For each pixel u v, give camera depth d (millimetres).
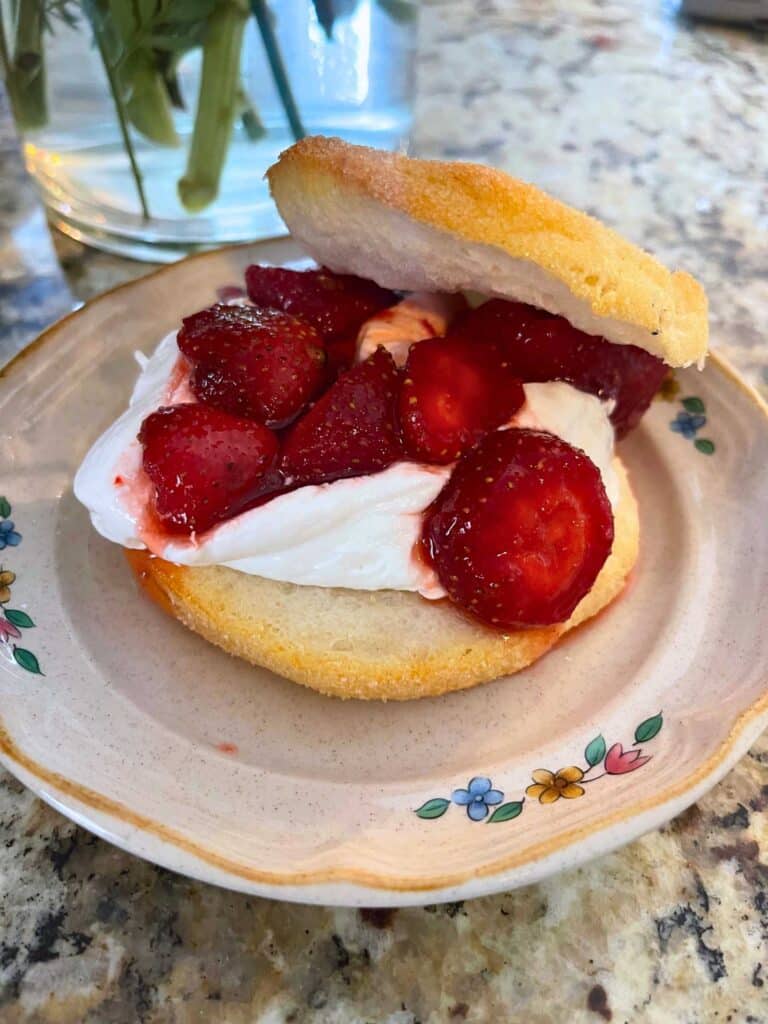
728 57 409
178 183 255
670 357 172
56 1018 134
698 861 155
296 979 139
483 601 166
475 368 174
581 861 134
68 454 208
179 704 170
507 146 344
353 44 233
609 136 354
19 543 189
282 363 173
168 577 180
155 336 231
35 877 149
